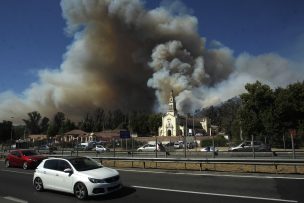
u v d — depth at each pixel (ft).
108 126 619.26
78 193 43.14
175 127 468.75
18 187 55.11
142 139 283.79
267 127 187.01
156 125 507.30
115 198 42.86
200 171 69.21
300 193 42.32
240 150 123.54
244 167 70.90
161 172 70.69
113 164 93.15
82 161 47.32
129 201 40.78
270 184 49.80
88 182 42.29
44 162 50.03
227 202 38.27
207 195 42.75
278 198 39.68
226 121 337.11
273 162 63.77
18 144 206.59
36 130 619.67
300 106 191.42
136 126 517.96
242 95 198.39
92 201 41.34
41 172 49.39
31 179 66.08
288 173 62.13
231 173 63.77
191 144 218.79
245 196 41.27
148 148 178.19
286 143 121.49
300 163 61.52
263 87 195.00
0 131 417.08
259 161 65.10
